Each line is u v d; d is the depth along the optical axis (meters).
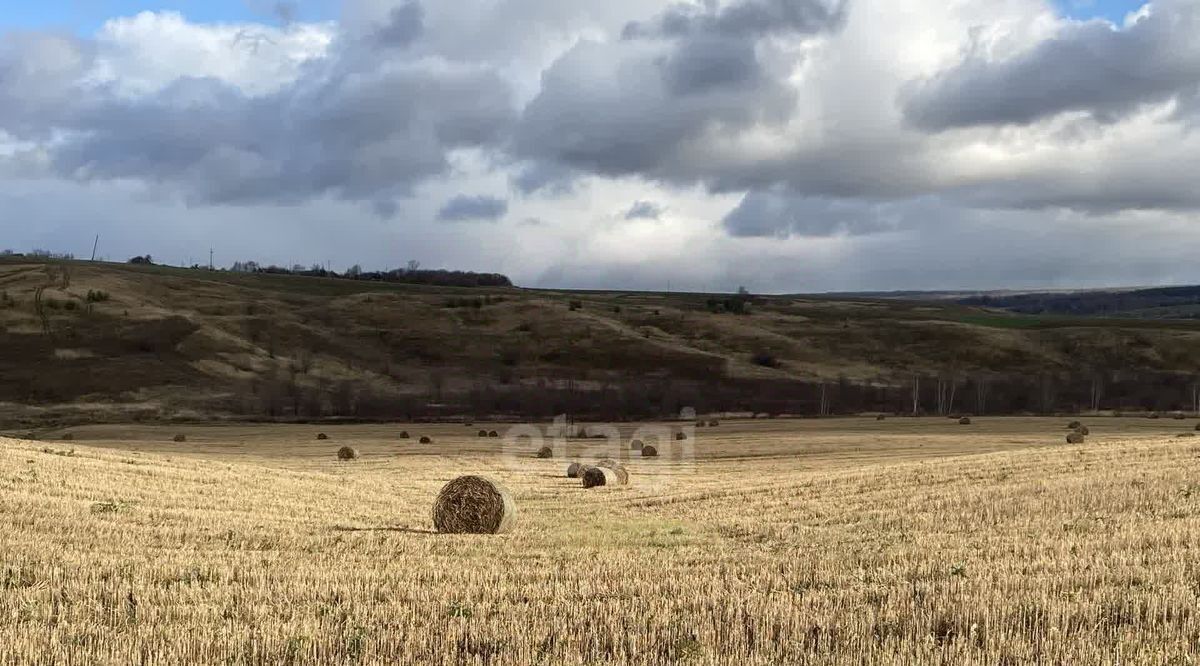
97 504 20.53
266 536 17.72
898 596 11.24
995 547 14.83
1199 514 17.34
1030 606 10.44
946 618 10.10
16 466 25.86
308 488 28.75
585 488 33.25
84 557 14.48
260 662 9.24
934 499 22.33
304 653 9.31
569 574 13.70
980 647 9.14
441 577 13.52
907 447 51.81
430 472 40.50
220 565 14.12
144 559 14.40
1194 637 9.29
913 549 15.19
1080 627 9.63
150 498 22.86
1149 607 10.11
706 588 12.42
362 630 9.88
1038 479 24.59
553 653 9.34
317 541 17.50
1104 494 20.31
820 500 24.58
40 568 13.56
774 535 18.75
